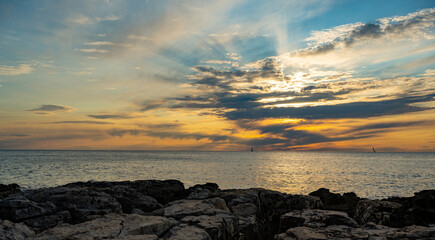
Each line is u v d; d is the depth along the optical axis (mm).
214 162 116562
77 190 13945
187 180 50250
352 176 60281
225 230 11461
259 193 20109
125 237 8812
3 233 8633
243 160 144500
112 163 99312
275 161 136375
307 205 21094
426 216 19375
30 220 10812
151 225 10047
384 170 77875
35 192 13773
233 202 17578
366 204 19656
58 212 11812
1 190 25344
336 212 13992
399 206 19016
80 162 103000
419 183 49031
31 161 106875
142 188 21172
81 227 9719
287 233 11844
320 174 64812
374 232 11414
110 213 11859
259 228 15836
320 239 10555
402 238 10641
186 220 11672
